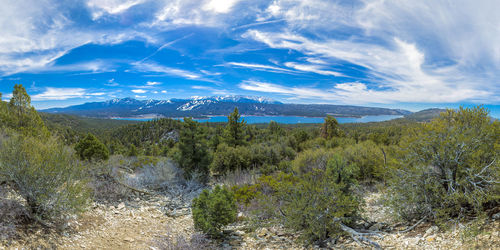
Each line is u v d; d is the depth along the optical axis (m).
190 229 6.07
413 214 5.26
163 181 10.38
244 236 5.64
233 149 14.89
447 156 4.87
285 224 5.23
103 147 13.00
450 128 5.40
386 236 4.67
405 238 4.35
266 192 7.94
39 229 4.08
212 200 5.71
